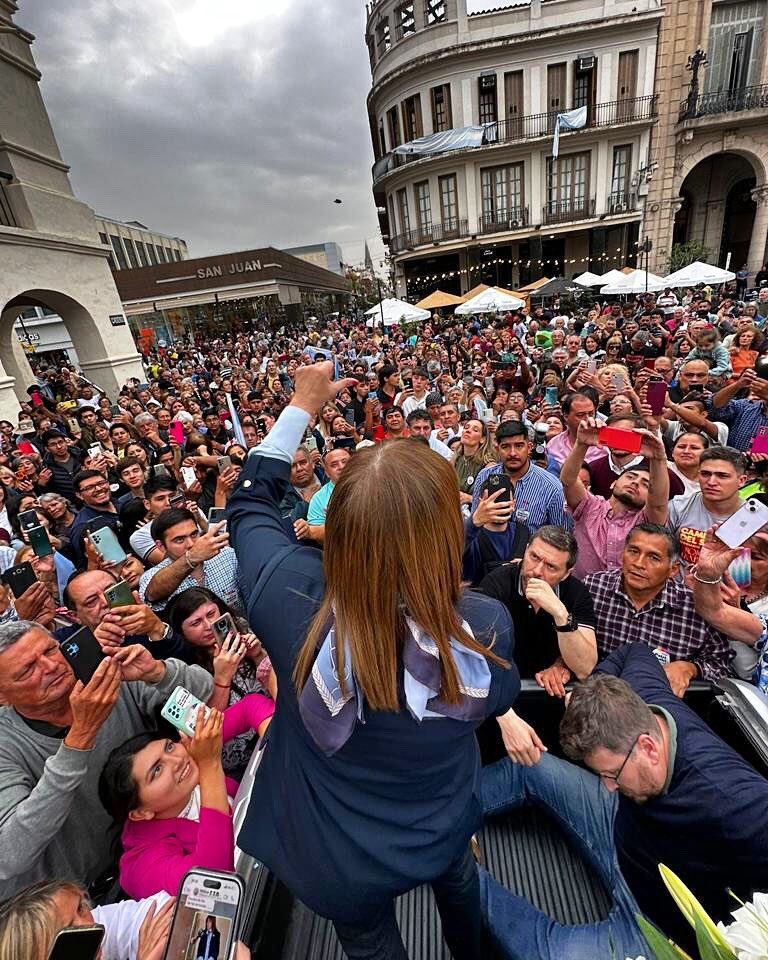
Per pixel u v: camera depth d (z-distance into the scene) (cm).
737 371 560
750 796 104
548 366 761
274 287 3509
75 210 1072
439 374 905
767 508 162
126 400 959
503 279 2673
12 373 1061
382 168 2592
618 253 2439
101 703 121
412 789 77
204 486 468
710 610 177
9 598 236
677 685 164
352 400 742
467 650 68
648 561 194
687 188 2475
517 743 134
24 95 967
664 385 278
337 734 69
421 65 2247
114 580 211
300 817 81
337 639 66
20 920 87
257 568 81
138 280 3500
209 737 128
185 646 197
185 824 132
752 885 104
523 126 2250
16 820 116
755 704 139
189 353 2452
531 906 132
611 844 139
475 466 412
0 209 918
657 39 2045
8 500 448
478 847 154
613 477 342
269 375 1183
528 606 194
